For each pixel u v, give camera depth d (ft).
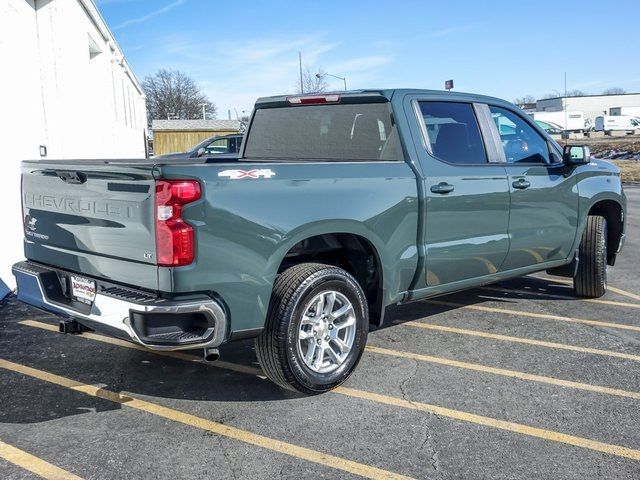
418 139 15.72
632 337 17.87
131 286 12.12
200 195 11.50
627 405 13.34
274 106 18.31
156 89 304.71
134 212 11.71
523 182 17.98
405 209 14.97
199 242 11.50
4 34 24.97
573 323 19.22
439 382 14.58
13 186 25.14
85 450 11.44
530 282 24.89
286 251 12.75
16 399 13.67
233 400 13.65
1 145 24.17
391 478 10.55
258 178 12.34
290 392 14.07
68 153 34.83
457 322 19.31
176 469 10.81
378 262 14.70
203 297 11.69
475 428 12.32
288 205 12.73
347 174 13.91
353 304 13.93
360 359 14.83
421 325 19.01
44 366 15.69
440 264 16.03
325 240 14.48
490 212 17.08
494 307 21.08
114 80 59.52
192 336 11.64
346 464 10.99
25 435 12.02
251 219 12.16
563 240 19.83
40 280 13.99
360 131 16.26
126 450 11.45
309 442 11.76
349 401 13.56
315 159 17.19
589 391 14.07
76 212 13.09
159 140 109.60
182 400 13.66
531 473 10.69
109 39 52.13
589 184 20.59
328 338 13.65
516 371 15.26
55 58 32.19
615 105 273.75
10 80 25.53
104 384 14.53
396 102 15.72
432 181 15.56
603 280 21.57
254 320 12.43
